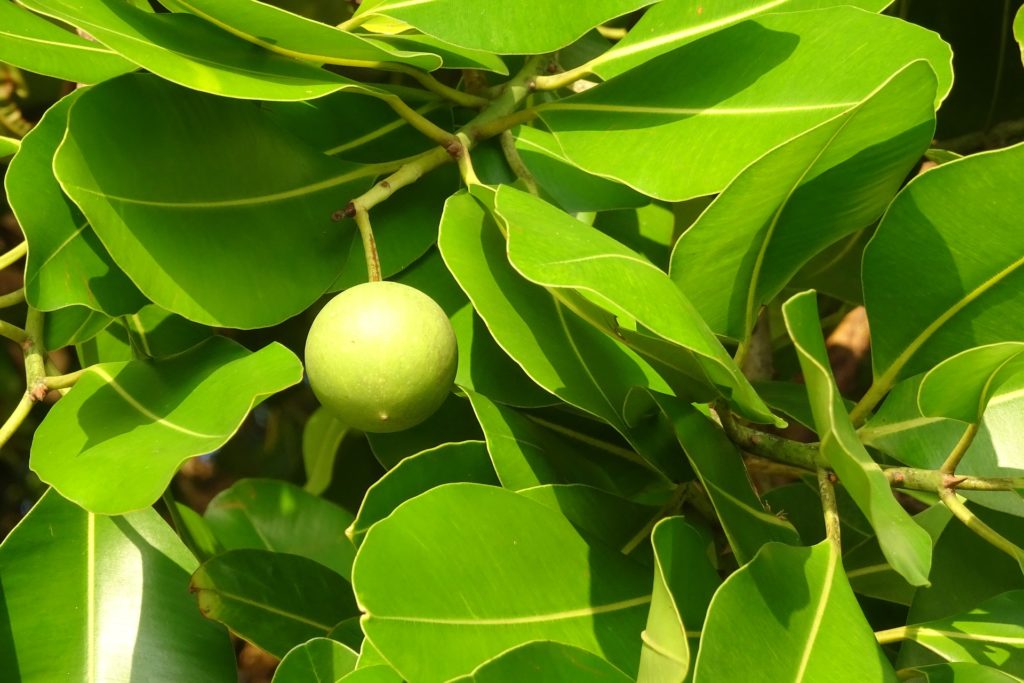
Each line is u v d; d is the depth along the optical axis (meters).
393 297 0.61
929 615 0.65
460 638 0.58
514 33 0.63
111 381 0.63
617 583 0.61
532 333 0.62
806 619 0.57
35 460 0.60
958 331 0.62
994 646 0.60
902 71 0.57
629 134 0.65
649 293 0.58
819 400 0.56
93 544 0.67
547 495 0.62
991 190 0.60
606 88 0.66
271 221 0.64
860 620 0.57
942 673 0.59
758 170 0.59
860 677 0.56
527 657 0.58
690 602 0.58
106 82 0.62
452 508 0.59
